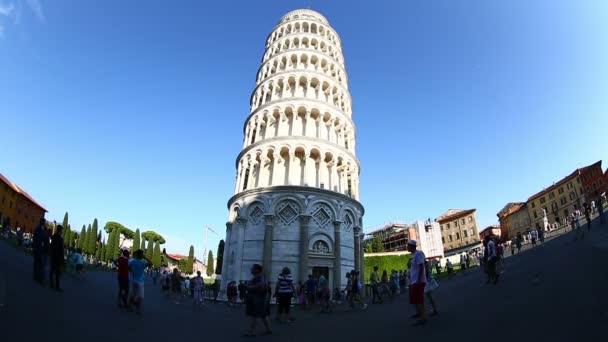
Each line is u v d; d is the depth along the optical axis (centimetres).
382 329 1330
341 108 5028
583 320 913
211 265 10275
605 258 1661
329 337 1299
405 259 7806
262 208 3831
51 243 1820
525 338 879
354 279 2550
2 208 8112
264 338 1343
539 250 3456
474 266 5031
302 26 5531
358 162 4822
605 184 8394
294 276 3559
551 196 10019
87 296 1905
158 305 2397
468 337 985
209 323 1747
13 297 1352
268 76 4928
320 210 3866
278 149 4169
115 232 9081
